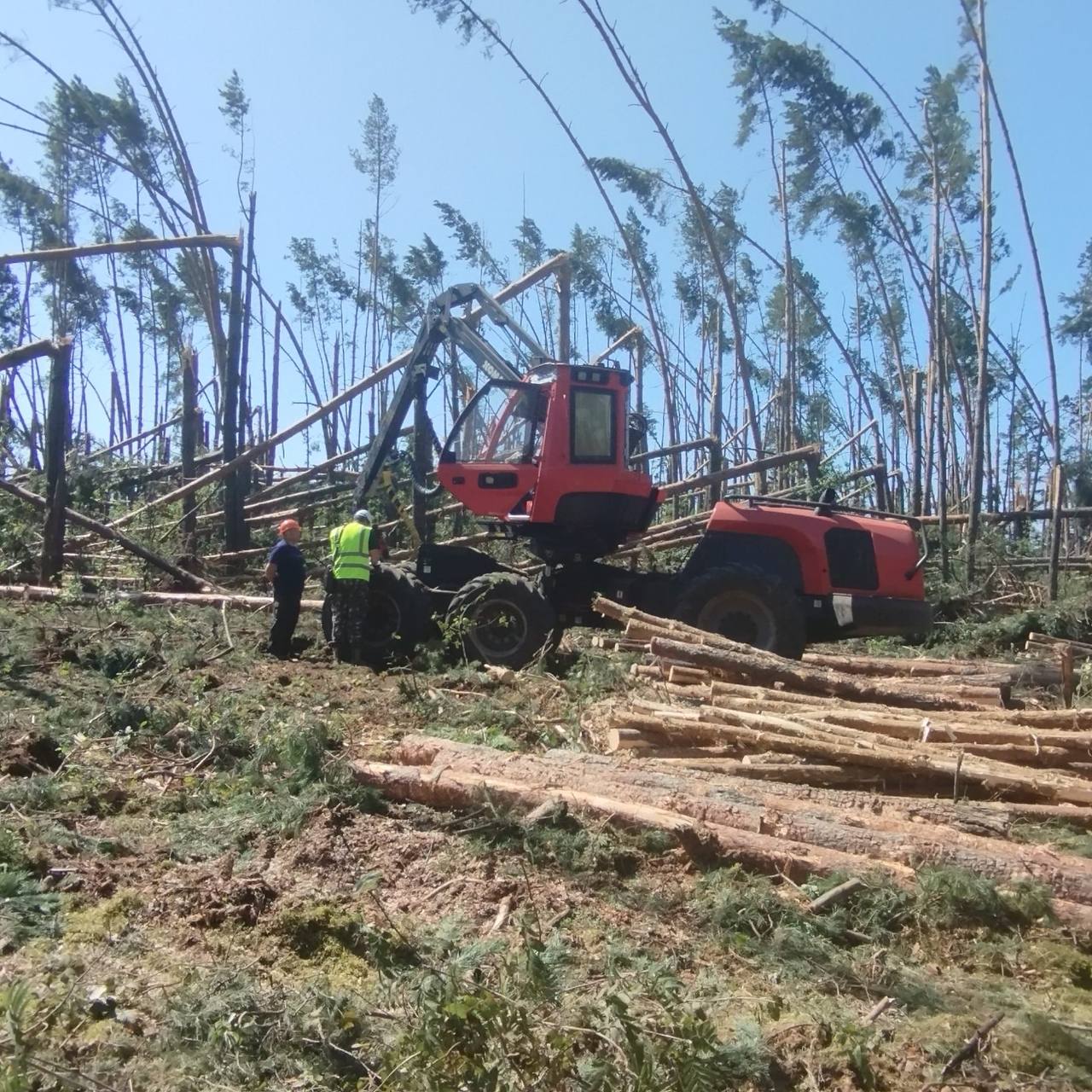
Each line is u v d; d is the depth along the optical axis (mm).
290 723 6188
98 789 5605
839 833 5164
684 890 4844
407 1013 3480
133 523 15703
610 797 5574
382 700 8266
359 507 11914
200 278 21172
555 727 7324
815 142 20906
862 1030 3699
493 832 5246
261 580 14781
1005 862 4938
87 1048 3277
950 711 7645
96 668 8633
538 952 3693
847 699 7887
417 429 12164
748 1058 3398
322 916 4195
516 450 10664
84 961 3793
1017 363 24109
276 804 5441
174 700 7547
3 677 7773
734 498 11023
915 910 4648
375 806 5566
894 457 30484
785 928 4402
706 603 10227
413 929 4234
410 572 10711
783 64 19297
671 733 6637
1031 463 30406
